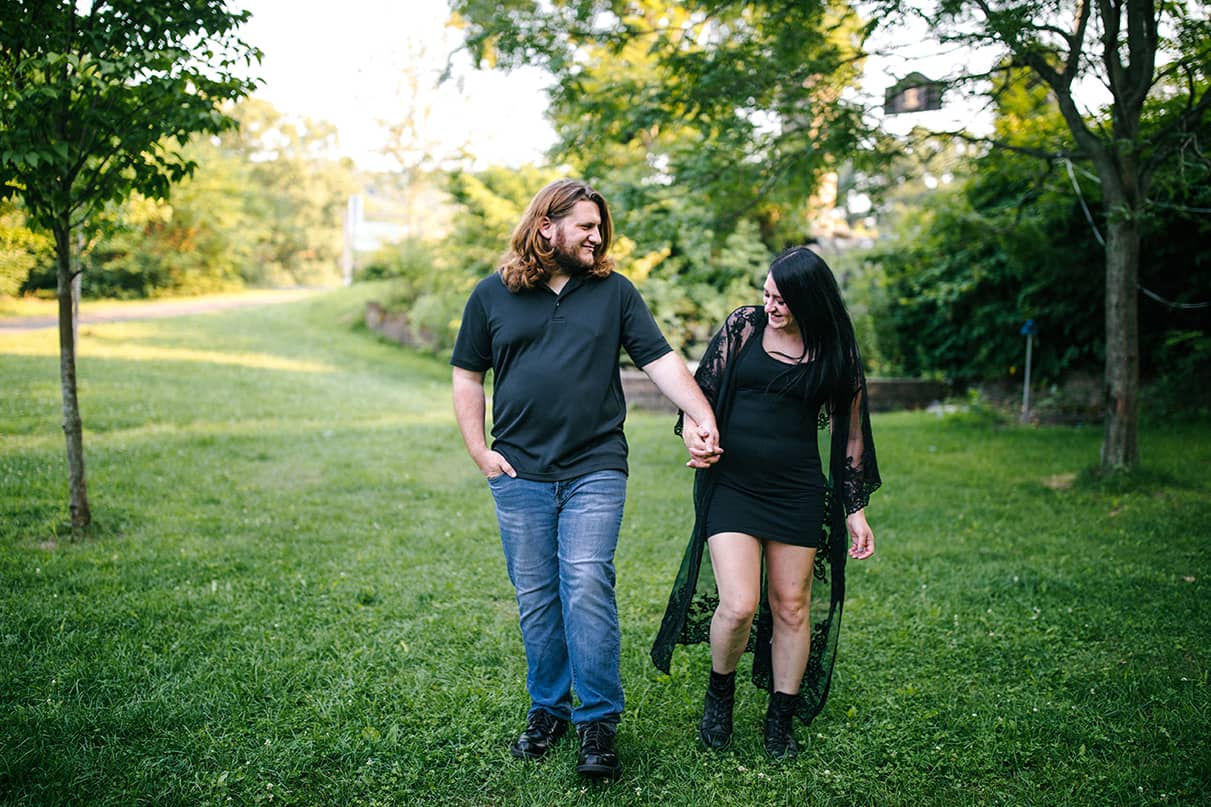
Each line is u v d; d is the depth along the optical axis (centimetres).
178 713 272
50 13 411
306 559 456
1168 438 858
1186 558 466
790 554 258
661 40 626
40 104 403
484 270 1589
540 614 258
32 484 570
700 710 290
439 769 251
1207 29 526
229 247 3186
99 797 228
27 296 2247
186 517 532
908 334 1384
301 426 927
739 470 257
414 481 681
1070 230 1031
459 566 455
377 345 1905
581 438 250
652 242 751
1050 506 602
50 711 267
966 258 1167
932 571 448
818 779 249
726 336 263
